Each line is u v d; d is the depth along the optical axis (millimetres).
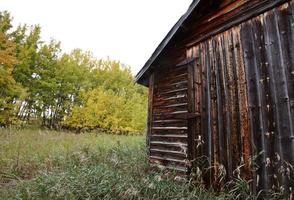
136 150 8453
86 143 10820
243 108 4125
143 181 4660
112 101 24109
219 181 4324
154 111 6508
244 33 4305
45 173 5785
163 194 4234
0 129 12844
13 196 4930
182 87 5660
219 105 4574
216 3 4965
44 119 22500
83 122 22734
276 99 3656
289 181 3334
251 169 3844
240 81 4246
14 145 9516
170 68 6168
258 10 4109
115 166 6238
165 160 5805
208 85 4883
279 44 3734
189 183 4508
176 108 5742
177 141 5551
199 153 4863
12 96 16172
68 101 24484
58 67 24172
